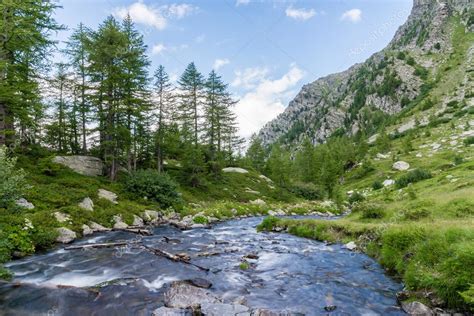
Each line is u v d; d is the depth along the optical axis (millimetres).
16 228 14289
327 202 51000
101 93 33438
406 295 9125
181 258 13406
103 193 26953
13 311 7965
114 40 32812
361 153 111688
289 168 81500
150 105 37688
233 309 7992
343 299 9242
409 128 137375
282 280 11094
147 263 12703
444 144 95000
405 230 12547
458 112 122625
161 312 7688
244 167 74062
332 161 81812
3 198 14594
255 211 38125
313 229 20219
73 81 38875
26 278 10602
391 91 199625
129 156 36375
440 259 9406
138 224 23469
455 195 20859
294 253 15227
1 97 21000
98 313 7926
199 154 46812
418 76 196250
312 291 9945
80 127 39719
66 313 7891
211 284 10367
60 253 14117
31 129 33281
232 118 58156
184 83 55406
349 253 15008
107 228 20547
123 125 34219
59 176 28094
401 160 92688
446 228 10977
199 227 24484
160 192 31750
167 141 45156
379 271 12039
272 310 8352
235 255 14766
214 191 47688
